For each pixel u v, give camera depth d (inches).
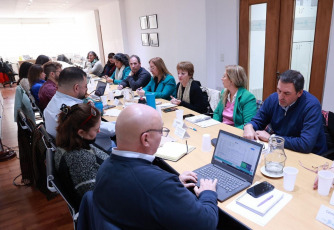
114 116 103.3
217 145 58.4
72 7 339.3
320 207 42.7
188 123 89.4
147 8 251.6
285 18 136.9
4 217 86.3
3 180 110.2
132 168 35.1
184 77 111.8
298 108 66.9
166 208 32.7
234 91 92.4
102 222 33.3
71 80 77.5
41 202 93.4
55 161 52.4
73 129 50.9
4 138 163.2
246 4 156.0
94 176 51.3
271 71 151.8
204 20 176.4
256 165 49.9
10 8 310.8
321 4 119.4
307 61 132.0
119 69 194.5
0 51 442.6
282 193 47.1
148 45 267.9
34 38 469.1
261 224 40.1
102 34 389.7
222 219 55.0
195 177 52.4
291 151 63.8
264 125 78.6
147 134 36.9
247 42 161.3
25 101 120.5
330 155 67.9
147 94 100.4
